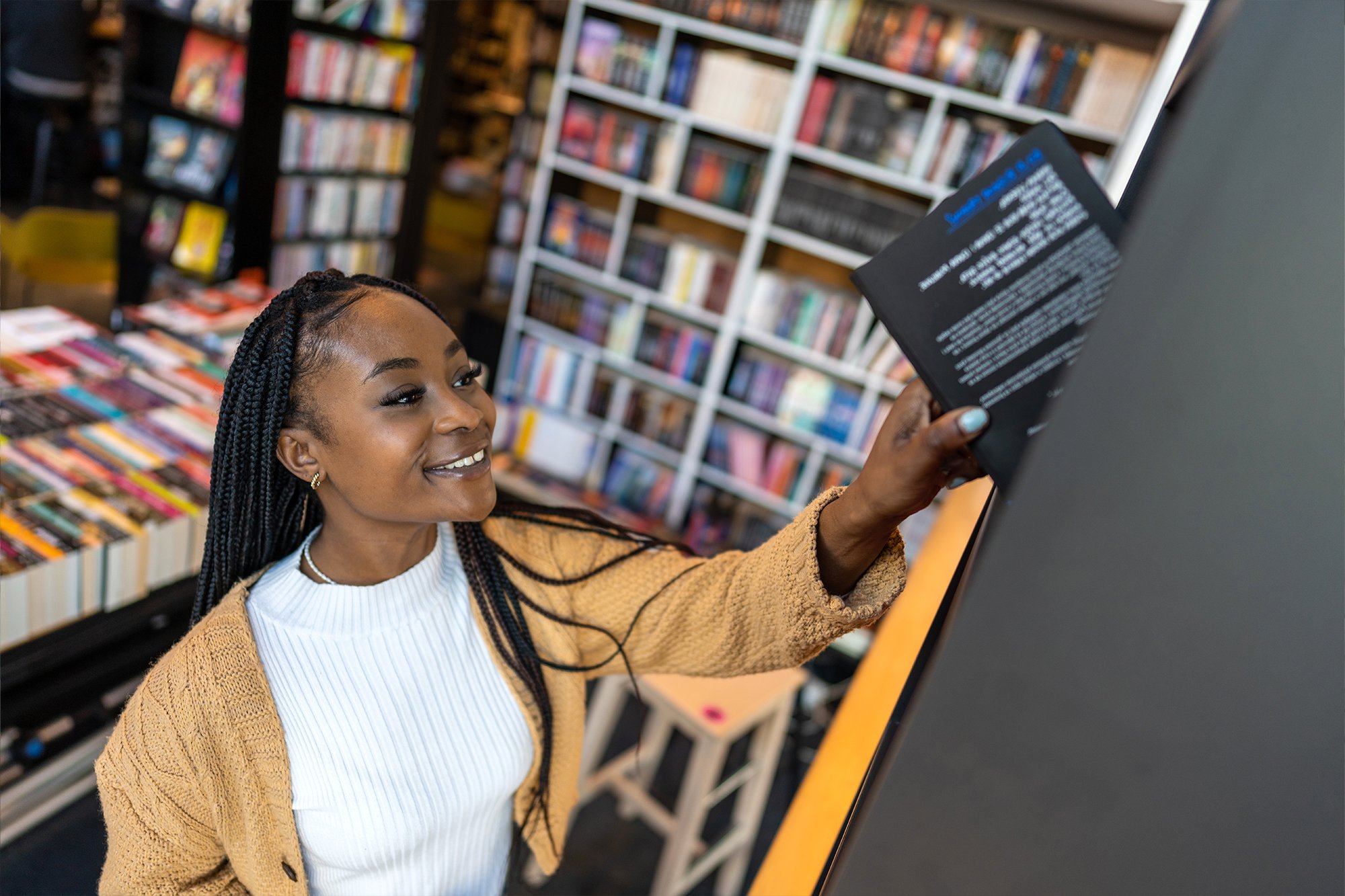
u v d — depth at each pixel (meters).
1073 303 0.53
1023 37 3.49
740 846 2.65
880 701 1.50
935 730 0.41
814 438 4.18
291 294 0.89
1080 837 0.40
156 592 2.34
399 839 1.02
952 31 3.61
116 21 6.85
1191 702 0.38
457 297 5.27
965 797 0.41
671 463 4.53
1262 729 0.37
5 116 6.39
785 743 3.38
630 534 1.10
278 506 1.04
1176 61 1.65
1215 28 0.52
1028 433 0.54
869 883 0.44
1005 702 0.40
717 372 4.29
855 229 3.92
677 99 4.16
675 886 2.42
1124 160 1.83
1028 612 0.39
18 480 2.25
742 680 2.44
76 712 2.37
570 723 1.14
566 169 4.45
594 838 2.85
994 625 0.39
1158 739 0.38
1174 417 0.35
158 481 2.39
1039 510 0.38
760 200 4.04
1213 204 0.34
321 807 1.00
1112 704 0.39
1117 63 3.38
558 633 1.09
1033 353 0.54
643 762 3.04
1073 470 0.37
